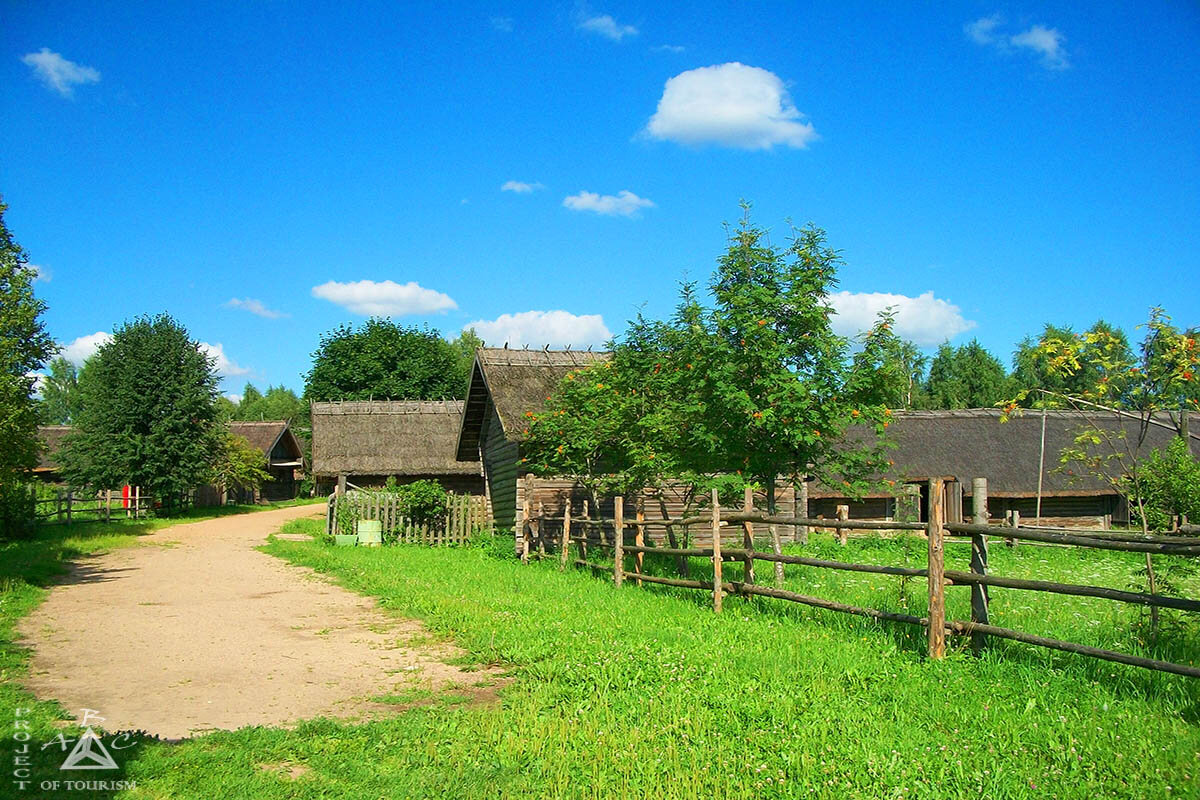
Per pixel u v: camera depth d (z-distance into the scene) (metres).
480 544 22.06
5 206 18.89
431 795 5.11
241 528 32.06
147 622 10.95
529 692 7.30
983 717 6.12
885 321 13.96
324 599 13.01
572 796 5.07
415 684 7.74
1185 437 14.67
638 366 17.77
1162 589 8.14
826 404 13.41
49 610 11.90
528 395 21.27
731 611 10.44
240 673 8.16
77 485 41.78
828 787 5.04
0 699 6.91
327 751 5.79
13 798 4.85
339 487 31.39
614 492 18.97
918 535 23.48
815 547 21.64
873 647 8.16
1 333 16.81
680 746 5.84
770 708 6.47
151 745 5.83
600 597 12.02
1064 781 5.01
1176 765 5.14
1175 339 11.09
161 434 41.16
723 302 13.80
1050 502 28.88
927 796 4.88
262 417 108.75
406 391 65.38
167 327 43.12
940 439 29.56
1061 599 11.55
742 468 14.40
